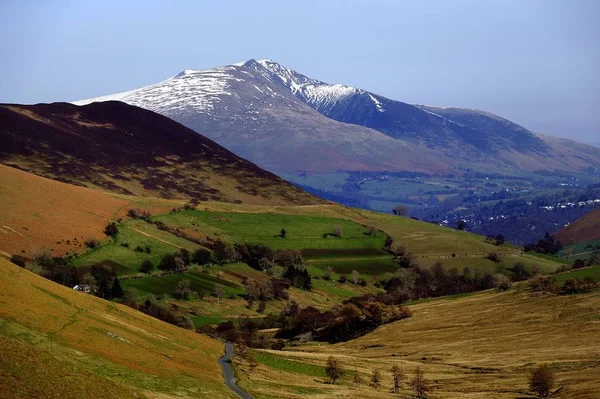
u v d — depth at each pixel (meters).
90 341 132.25
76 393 95.25
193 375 139.75
